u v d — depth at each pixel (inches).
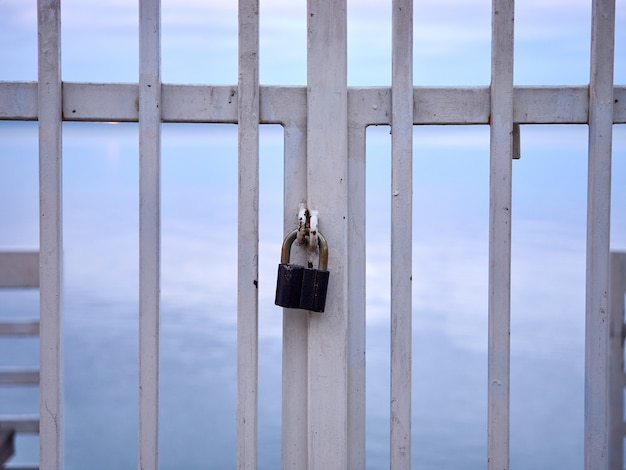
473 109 87.4
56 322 86.0
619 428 167.5
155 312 86.0
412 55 85.7
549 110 87.3
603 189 86.6
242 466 87.6
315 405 88.1
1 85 85.4
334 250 86.9
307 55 86.0
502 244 87.0
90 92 86.1
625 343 166.6
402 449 88.6
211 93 86.4
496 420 88.3
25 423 163.5
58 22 84.4
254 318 86.6
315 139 86.4
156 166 85.4
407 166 86.6
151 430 86.7
